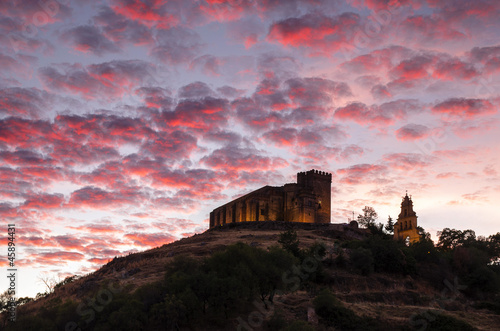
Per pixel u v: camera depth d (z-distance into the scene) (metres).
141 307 64.81
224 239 123.50
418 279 101.62
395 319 73.00
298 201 163.12
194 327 65.94
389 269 102.44
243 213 168.25
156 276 86.25
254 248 83.12
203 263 81.44
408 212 169.12
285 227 146.25
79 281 101.38
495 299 92.62
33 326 63.12
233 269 73.25
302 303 76.88
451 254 113.62
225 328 66.69
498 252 138.50
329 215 172.75
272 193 168.12
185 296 65.44
